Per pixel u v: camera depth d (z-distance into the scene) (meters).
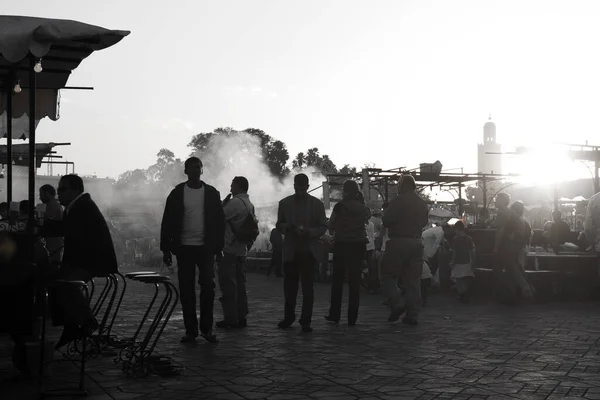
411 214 10.95
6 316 6.41
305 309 10.10
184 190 9.12
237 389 6.16
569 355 7.91
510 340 9.08
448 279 17.64
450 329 10.26
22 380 6.59
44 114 11.84
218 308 13.37
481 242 17.91
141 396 5.92
